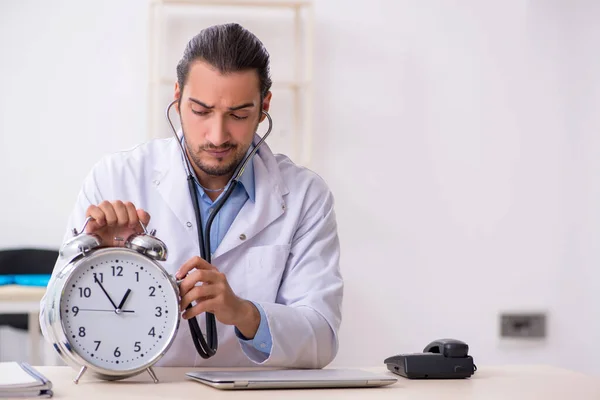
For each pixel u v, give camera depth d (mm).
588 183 3703
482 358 3639
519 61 3652
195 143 1427
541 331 3672
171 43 3475
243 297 1560
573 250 3697
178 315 1227
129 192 1585
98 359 1187
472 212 3633
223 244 1554
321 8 3545
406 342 3586
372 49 3572
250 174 1604
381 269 3574
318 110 3543
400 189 3590
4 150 3373
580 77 3689
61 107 3406
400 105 3590
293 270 1586
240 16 3512
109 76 3434
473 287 3631
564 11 3672
